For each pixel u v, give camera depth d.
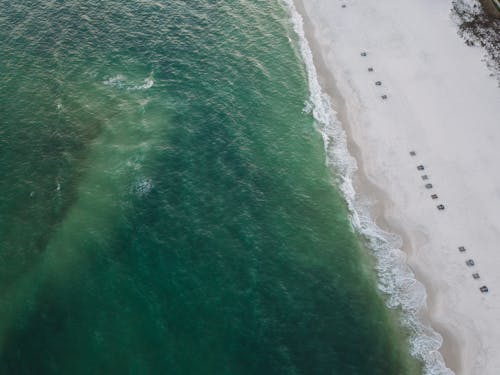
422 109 81.06
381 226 67.94
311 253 64.50
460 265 63.34
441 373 55.06
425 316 59.47
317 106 83.06
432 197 70.19
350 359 55.31
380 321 58.84
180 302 58.06
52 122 76.94
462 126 78.50
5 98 80.00
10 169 70.25
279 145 76.94
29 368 52.38
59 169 70.56
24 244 62.25
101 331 55.09
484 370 55.06
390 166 74.12
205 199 68.69
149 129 76.94
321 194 71.31
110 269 60.47
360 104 82.62
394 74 86.81
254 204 68.88
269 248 64.31
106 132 76.12
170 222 65.69
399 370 55.12
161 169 71.69
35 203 66.56
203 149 75.00
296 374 53.47
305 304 59.34
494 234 66.12
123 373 52.19
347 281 62.19
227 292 59.41
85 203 66.88
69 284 58.88
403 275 63.00
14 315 56.06
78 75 84.50
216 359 53.88
